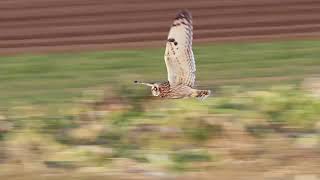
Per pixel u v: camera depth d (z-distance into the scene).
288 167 29.41
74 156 30.28
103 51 48.19
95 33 52.47
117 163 29.69
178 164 29.58
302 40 49.84
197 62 44.28
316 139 31.83
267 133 32.34
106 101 35.59
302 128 32.94
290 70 42.19
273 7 56.66
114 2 57.84
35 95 38.66
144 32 52.47
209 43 49.50
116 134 32.12
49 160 30.19
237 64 43.66
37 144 31.52
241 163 29.80
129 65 44.16
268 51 46.78
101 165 29.62
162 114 33.09
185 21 19.20
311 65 43.22
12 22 54.81
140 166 29.42
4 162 30.03
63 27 53.78
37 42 51.00
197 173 28.83
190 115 32.78
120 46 49.38
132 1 57.84
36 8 57.25
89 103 35.72
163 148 31.00
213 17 54.94
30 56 47.38
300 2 57.53
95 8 56.91
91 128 32.59
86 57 46.59
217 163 29.77
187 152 30.52
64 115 34.59
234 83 39.59
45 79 41.66
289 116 33.53
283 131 32.66
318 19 54.53
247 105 34.53
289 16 55.12
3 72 43.34
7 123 33.97
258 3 57.44
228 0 57.91
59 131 32.97
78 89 39.41
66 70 43.47
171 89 19.70
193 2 57.56
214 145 31.33
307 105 34.34
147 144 31.30
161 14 55.59
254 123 32.94
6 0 58.34
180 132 31.84
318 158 30.20
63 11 56.56
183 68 19.59
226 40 50.22
